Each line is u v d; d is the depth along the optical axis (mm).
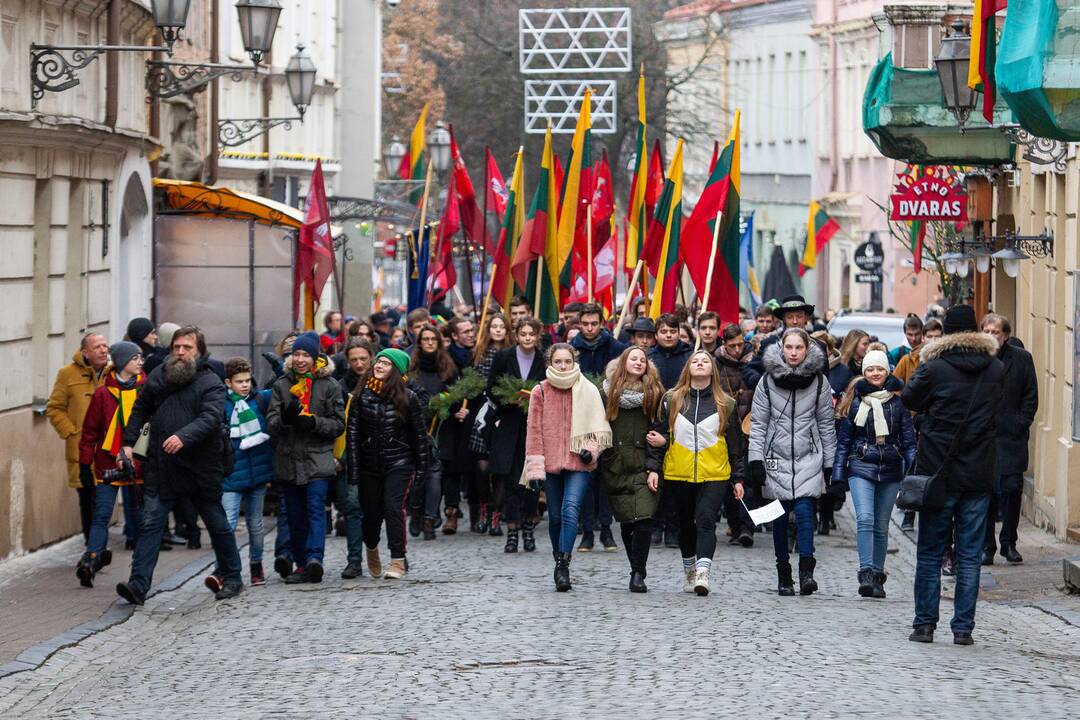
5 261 20328
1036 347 25812
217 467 17109
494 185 31281
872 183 66438
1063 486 22750
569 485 17438
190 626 15891
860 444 17438
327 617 15906
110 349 18516
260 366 30203
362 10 61938
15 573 19156
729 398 17094
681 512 17328
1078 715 11250
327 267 28281
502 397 20703
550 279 27094
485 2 75125
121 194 25812
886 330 34250
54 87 21172
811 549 17203
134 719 11648
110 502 18141
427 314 24391
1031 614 16688
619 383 17203
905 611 16281
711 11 80438
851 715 11133
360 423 18406
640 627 14836
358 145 62062
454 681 12516
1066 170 23266
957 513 14312
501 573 18875
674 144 75062
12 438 20219
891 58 26219
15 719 11977
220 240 29984
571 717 11141
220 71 28156
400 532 18516
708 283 22656
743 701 11578
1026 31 16406
